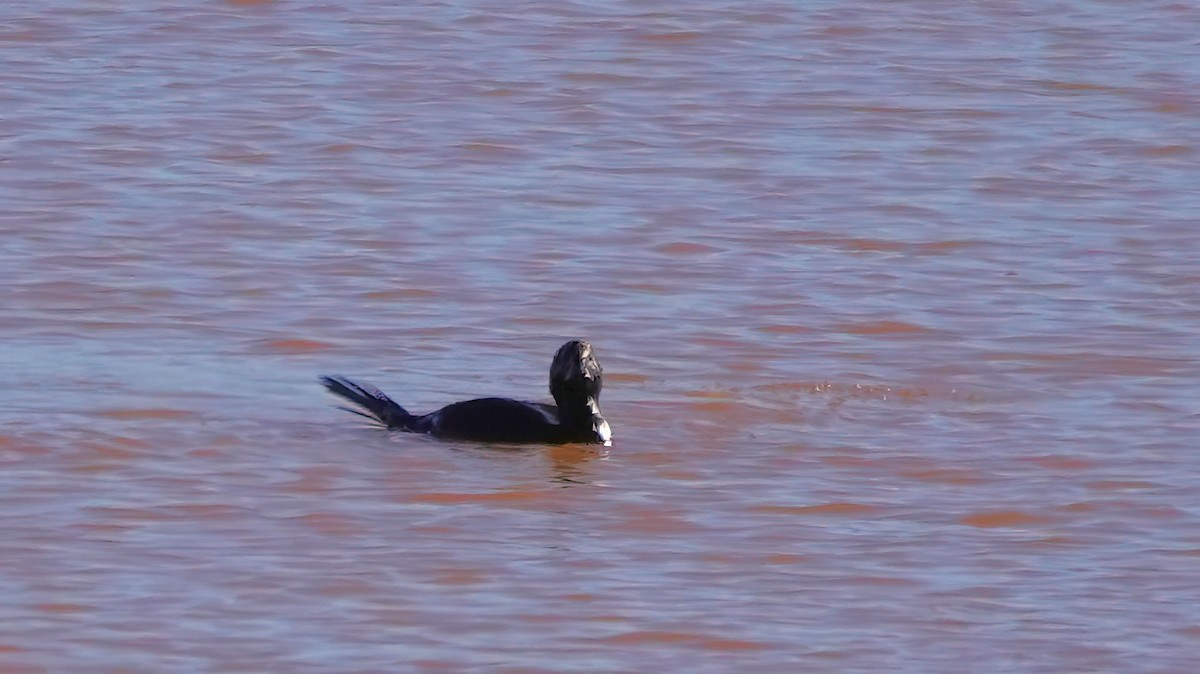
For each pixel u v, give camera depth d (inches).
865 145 2426.2
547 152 2384.4
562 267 1924.2
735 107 2600.9
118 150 2343.8
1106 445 1403.8
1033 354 1654.8
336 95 2628.0
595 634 1043.3
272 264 1916.8
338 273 1893.5
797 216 2122.3
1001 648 1034.7
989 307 1801.2
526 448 1385.3
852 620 1069.1
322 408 1485.0
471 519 1227.2
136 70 2731.3
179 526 1200.2
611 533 1205.7
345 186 2218.3
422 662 1002.1
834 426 1453.0
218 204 2130.9
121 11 3058.6
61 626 1038.4
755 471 1338.6
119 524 1200.2
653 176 2279.8
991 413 1491.1
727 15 3078.2
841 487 1304.1
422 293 1835.6
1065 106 2605.8
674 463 1357.0
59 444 1359.5
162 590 1093.1
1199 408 1501.0
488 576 1125.7
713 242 2020.2
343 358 1637.6
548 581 1118.4
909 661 1015.6
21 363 1585.9
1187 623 1071.0
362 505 1250.0
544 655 1013.8
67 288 1822.1
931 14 3105.3
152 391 1512.1
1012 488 1305.4
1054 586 1125.7
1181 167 2336.4
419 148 2390.5
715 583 1120.8
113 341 1663.4
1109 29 3011.8
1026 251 1996.8
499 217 2103.8
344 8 3107.8
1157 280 1895.9
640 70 2780.5
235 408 1476.4
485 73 2751.0
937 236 2049.7
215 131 2442.2
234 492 1270.9
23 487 1264.8
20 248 1951.3
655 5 3127.5
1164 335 1711.4
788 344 1684.3
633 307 1800.0
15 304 1769.2
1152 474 1336.1
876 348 1675.7
